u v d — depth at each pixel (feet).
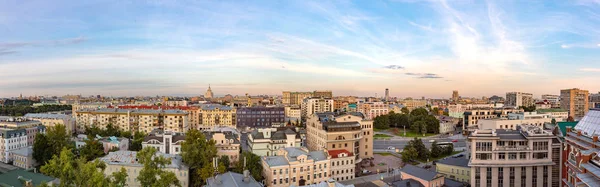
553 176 433.48
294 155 507.30
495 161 426.92
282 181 487.20
